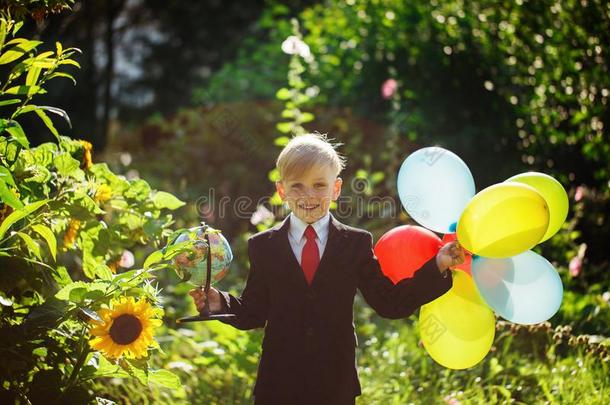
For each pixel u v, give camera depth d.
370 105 8.21
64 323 3.34
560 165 6.81
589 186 6.89
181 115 10.70
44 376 3.25
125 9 15.78
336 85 8.43
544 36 6.52
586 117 6.29
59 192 3.51
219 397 4.54
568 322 5.04
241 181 9.11
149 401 4.37
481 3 7.00
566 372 4.44
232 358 4.67
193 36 16.58
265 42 14.10
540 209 3.03
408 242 3.34
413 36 7.51
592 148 6.34
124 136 12.33
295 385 3.10
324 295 3.16
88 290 3.12
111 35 14.00
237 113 9.41
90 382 3.65
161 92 16.67
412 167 3.47
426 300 3.11
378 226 6.20
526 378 4.50
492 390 4.38
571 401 4.12
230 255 3.25
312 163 3.14
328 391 3.10
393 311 3.14
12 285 3.28
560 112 6.63
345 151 7.96
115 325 3.11
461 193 3.39
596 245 6.50
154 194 3.96
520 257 3.31
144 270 3.15
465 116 7.14
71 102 14.38
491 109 6.97
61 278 3.45
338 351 3.15
